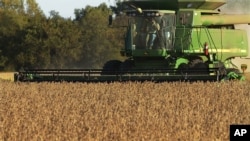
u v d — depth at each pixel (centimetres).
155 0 5978
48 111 3394
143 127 2781
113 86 4984
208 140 2547
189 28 5925
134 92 4616
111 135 2603
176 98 4216
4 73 11325
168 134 2616
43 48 12344
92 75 5459
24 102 3906
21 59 12419
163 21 5806
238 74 5491
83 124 2897
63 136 2591
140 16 5825
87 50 12875
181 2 5922
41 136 2580
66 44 12456
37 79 5525
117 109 3541
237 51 6275
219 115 3238
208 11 6175
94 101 3981
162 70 5375
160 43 5803
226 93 4547
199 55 5988
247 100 4147
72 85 5075
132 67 5994
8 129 2753
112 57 12900
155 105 3766
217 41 6125
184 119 3062
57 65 12531
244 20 6262
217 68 5281
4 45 12656
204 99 4153
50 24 12369
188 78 5288
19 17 12794
